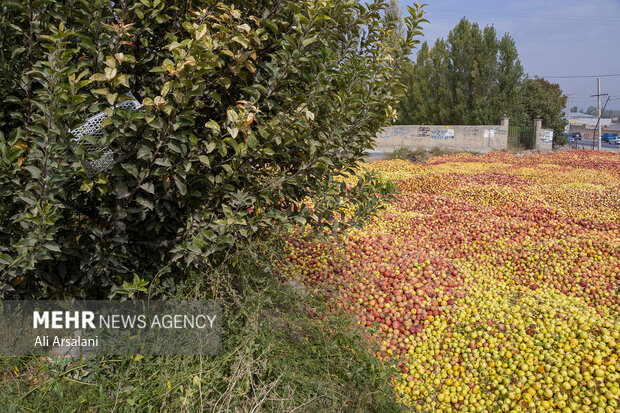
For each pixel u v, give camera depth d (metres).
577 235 6.95
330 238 5.25
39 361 2.61
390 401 3.20
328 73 2.99
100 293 3.04
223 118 2.97
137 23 2.74
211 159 2.73
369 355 3.35
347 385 3.07
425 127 31.11
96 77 2.27
